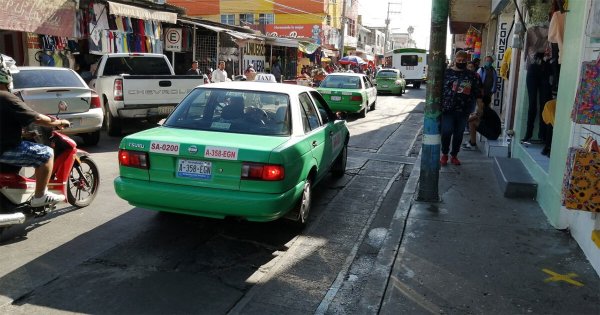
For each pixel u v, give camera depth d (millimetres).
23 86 9211
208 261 4668
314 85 27078
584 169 3734
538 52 7445
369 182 7891
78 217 5781
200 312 3721
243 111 5484
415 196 6379
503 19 12031
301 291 4141
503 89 12258
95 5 14203
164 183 4762
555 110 5637
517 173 6754
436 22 5770
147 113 11391
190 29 20078
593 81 3768
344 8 39531
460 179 7262
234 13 41781
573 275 4133
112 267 4449
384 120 16172
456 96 7883
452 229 5168
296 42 28703
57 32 13094
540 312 3576
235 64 24500
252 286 4195
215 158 4613
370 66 51844
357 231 5645
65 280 4160
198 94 5789
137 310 3709
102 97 11945
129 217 5820
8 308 3670
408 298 3777
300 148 5129
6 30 12805
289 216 5352
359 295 4090
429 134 6035
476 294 3834
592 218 4281
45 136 5484
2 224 4750
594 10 4234
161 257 4711
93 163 6344
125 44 15414
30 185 5172
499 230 5152
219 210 4609
